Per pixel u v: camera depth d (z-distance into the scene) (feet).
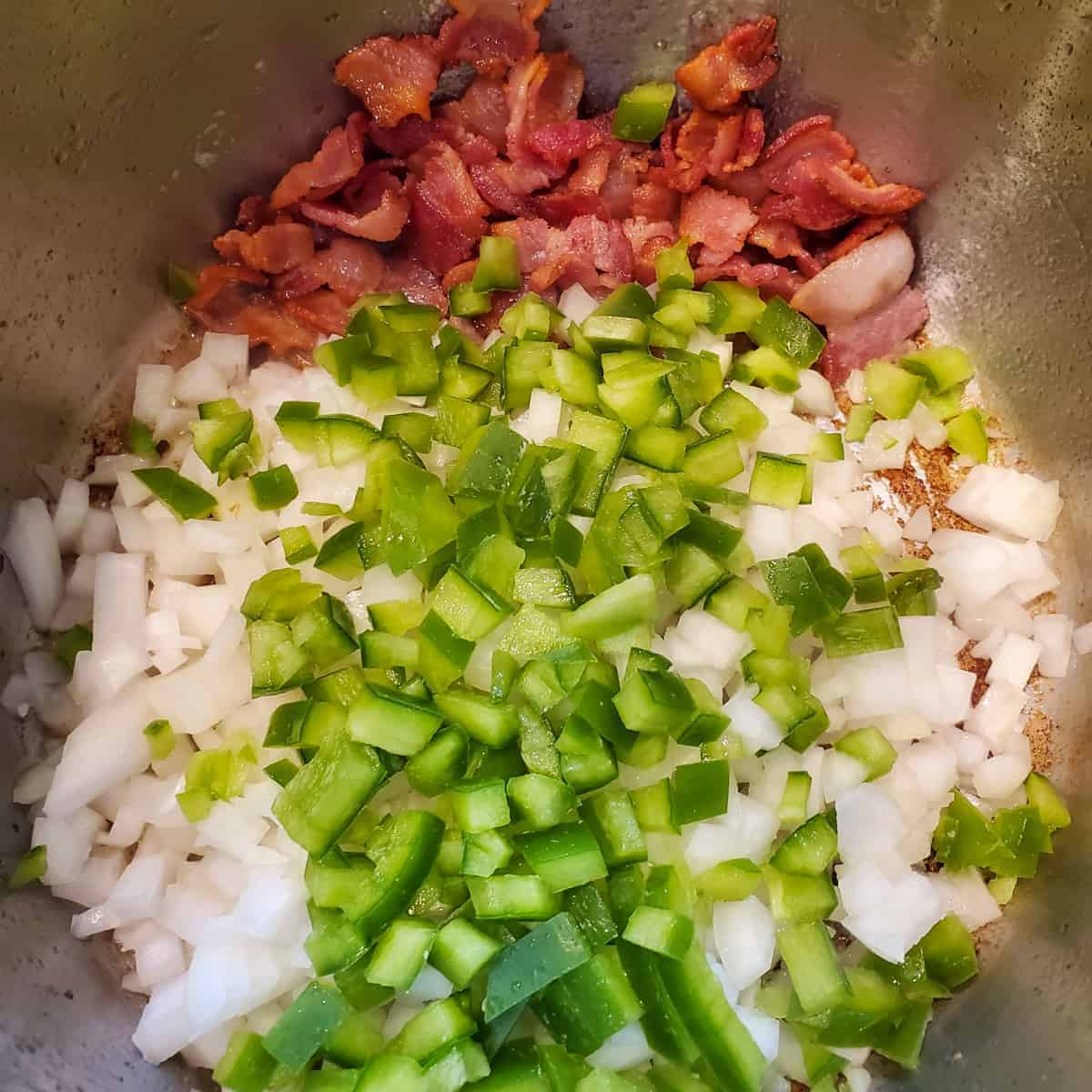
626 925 0.60
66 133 0.70
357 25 0.77
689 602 0.68
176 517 0.73
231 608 0.70
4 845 0.68
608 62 0.81
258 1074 0.62
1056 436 0.80
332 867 0.61
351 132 0.80
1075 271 0.76
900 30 0.74
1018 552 0.78
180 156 0.76
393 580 0.68
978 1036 0.69
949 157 0.78
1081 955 0.67
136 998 0.69
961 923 0.68
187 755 0.70
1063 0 0.68
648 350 0.76
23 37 0.66
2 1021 0.63
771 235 0.82
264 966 0.63
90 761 0.67
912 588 0.73
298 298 0.82
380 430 0.73
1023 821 0.70
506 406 0.74
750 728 0.65
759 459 0.71
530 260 0.81
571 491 0.68
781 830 0.66
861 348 0.82
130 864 0.68
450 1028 0.58
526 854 0.59
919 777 0.70
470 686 0.66
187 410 0.79
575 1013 0.59
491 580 0.64
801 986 0.61
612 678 0.64
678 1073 0.61
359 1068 0.60
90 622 0.73
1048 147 0.74
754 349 0.82
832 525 0.74
